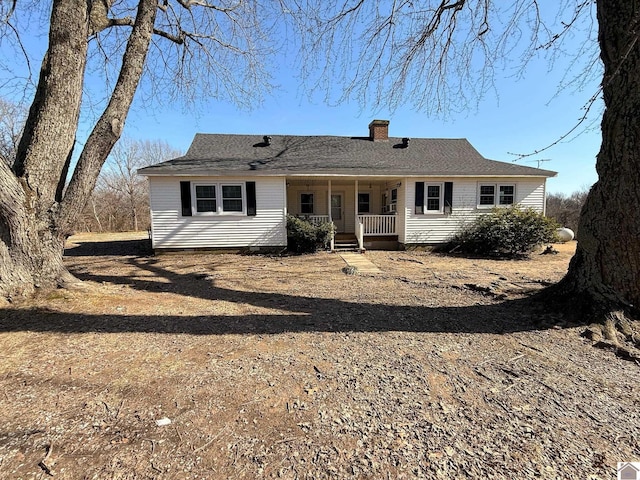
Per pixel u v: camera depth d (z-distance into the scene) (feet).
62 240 15.74
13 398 7.47
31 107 14.67
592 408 7.22
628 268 10.98
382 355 9.98
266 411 7.16
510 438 6.27
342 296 17.22
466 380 8.48
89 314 13.12
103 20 16.99
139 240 52.60
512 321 12.75
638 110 10.32
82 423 6.64
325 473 5.44
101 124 15.29
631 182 10.62
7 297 13.50
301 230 34.53
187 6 21.88
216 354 10.02
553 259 31.78
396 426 6.66
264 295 17.48
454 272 24.59
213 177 34.01
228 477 5.34
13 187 13.23
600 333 10.82
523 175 36.45
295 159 38.22
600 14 11.69
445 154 43.34
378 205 46.83
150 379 8.46
